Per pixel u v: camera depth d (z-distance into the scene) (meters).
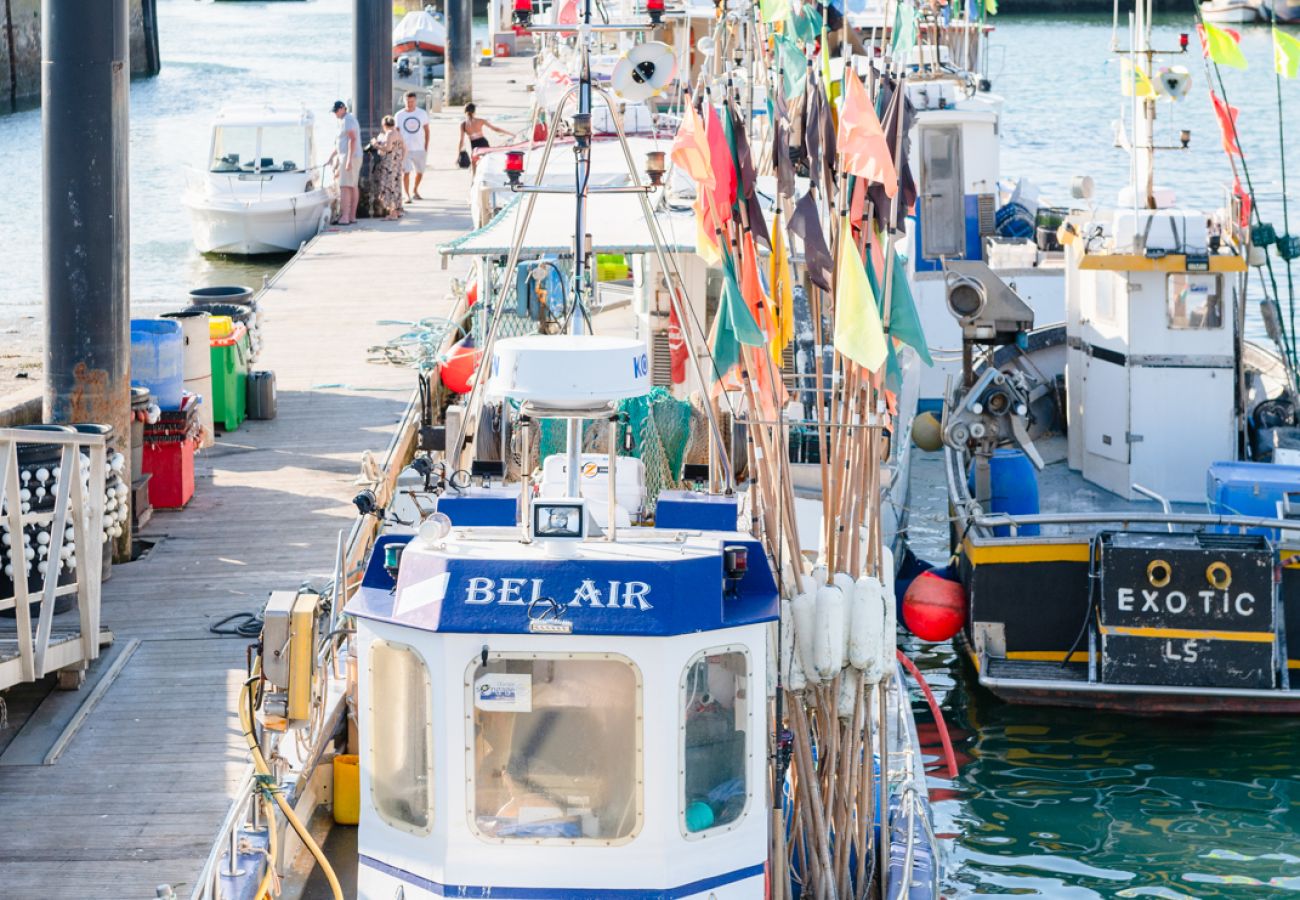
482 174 30.34
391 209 52.56
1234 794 19.14
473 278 35.56
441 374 29.03
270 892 13.75
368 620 11.45
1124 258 23.94
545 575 11.15
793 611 12.88
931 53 38.03
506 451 16.77
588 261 21.94
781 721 12.84
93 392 22.20
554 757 11.16
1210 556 20.23
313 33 151.38
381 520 17.86
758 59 19.59
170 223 60.41
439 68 94.62
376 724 11.56
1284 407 26.17
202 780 15.95
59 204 21.83
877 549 13.53
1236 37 23.36
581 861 11.21
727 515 12.29
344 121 50.81
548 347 11.50
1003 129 75.94
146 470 24.52
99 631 18.75
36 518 17.28
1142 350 24.47
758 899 11.67
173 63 121.50
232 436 29.00
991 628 21.38
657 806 11.14
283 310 39.31
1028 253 36.50
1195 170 61.81
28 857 14.48
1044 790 19.28
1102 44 116.94
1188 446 24.58
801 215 13.37
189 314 27.78
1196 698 20.78
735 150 13.66
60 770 16.19
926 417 26.19
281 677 13.95
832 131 14.03
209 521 24.14
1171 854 17.73
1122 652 20.52
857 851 13.62
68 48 21.59
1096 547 20.83
